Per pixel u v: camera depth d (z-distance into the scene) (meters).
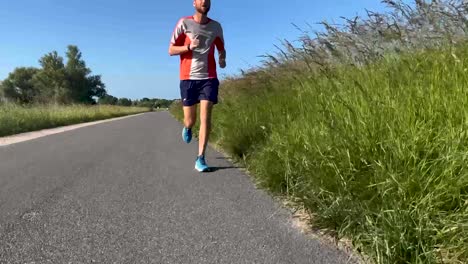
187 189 3.62
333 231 2.37
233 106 7.36
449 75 2.68
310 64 5.36
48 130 14.38
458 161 2.01
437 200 1.94
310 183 2.82
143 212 2.92
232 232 2.47
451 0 3.54
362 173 2.48
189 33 4.52
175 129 12.33
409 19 3.83
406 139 2.31
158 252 2.18
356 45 4.24
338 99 3.34
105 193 3.51
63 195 3.46
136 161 5.35
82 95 89.50
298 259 2.06
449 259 1.75
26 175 4.39
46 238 2.41
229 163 5.02
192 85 4.60
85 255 2.15
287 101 5.03
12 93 80.44
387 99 2.79
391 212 1.96
